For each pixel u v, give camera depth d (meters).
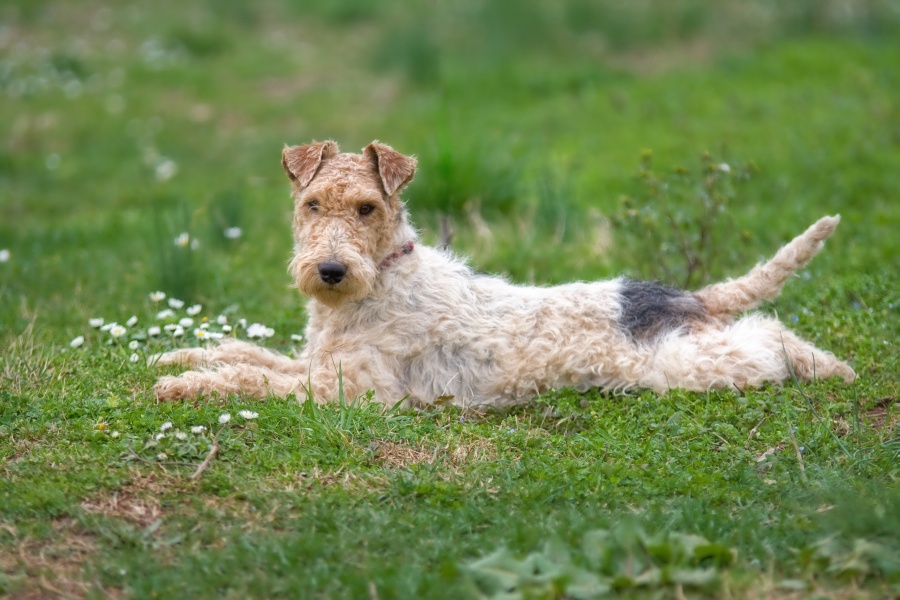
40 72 21.95
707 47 22.52
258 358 8.29
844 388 7.96
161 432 6.76
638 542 5.22
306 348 8.48
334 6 26.53
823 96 17.80
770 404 7.61
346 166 7.78
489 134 16.84
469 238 12.71
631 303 8.39
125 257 12.47
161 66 22.50
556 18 23.70
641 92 19.34
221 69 22.67
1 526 5.69
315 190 7.56
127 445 6.60
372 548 5.54
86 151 18.64
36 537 5.63
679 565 5.09
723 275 10.77
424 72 21.64
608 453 6.95
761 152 15.16
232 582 5.17
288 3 27.23
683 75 20.27
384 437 6.96
